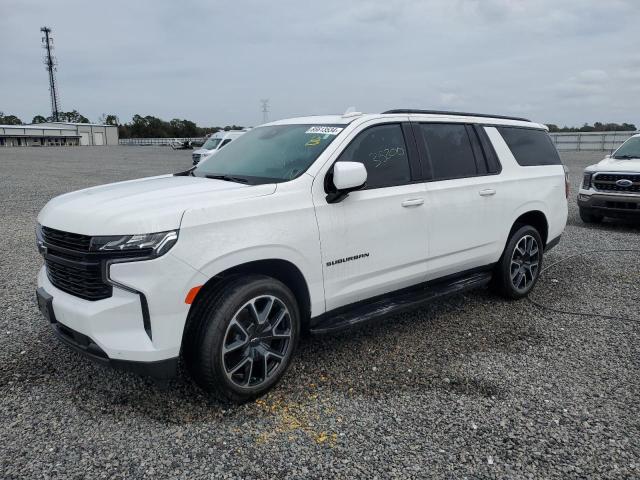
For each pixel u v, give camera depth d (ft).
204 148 76.95
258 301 11.12
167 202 10.40
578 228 32.27
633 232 30.96
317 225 11.87
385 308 13.64
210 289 10.64
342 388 11.88
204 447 9.59
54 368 12.57
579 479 8.84
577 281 20.56
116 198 11.03
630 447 9.74
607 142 132.77
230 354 10.80
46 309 11.04
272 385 11.46
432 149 15.05
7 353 13.32
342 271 12.55
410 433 10.12
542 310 17.28
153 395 11.39
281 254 11.20
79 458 9.22
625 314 16.87
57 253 10.71
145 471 8.90
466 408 11.07
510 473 8.98
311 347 14.08
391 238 13.48
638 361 13.44
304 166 12.38
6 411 10.69
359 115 13.93
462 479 8.82
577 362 13.37
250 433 10.05
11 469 8.89
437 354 13.76
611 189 31.27
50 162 102.17
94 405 10.96
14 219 33.04
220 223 10.33
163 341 9.78
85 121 460.14
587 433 10.18
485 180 16.26
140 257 9.55
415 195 14.05
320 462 9.21
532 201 17.89
